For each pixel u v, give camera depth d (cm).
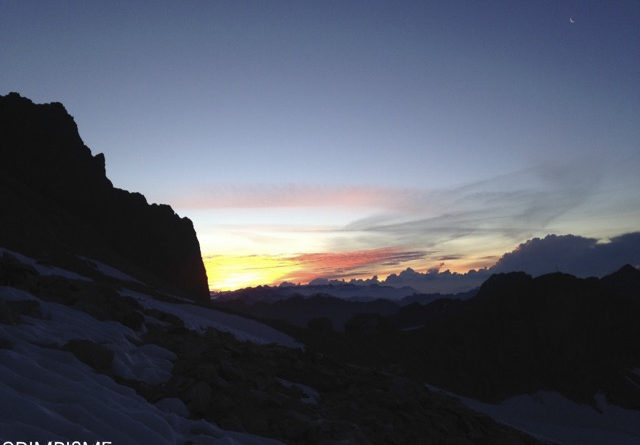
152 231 7962
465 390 5619
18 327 998
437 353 6238
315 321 5609
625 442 4594
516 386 6075
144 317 1577
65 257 4278
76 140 8069
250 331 4119
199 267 8525
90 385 807
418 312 10269
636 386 6394
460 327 7175
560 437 4481
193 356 1241
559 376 6450
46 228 5294
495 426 1602
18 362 777
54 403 684
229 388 1066
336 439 929
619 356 7181
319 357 1719
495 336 7056
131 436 671
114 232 7494
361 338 5950
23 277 1431
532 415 5375
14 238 4000
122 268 5762
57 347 957
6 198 5341
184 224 8688
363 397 1370
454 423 1432
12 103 7538
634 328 7688
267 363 1447
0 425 575
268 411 1020
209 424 841
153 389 951
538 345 7100
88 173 7762
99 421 665
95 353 954
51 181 7194
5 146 7125
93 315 1348
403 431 1202
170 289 6019
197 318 2702
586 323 7556
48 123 7725
